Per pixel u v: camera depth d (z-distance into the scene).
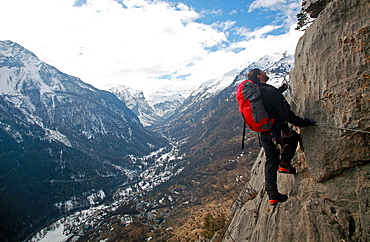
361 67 3.85
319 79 4.51
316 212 4.16
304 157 5.24
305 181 4.90
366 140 3.84
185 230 49.75
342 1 4.18
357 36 3.92
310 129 4.61
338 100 4.12
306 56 4.97
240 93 4.64
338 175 4.29
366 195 3.84
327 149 4.29
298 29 8.50
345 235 3.77
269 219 4.86
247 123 4.64
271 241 4.56
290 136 4.68
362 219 3.76
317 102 4.53
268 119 4.46
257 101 4.41
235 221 8.13
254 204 6.93
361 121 3.83
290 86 5.92
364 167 3.98
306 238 4.07
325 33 4.44
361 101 3.83
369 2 3.84
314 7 5.44
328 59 4.34
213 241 11.25
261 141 5.04
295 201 4.60
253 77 4.81
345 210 3.98
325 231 3.91
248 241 5.57
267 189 5.00
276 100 4.31
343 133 4.04
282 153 4.81
